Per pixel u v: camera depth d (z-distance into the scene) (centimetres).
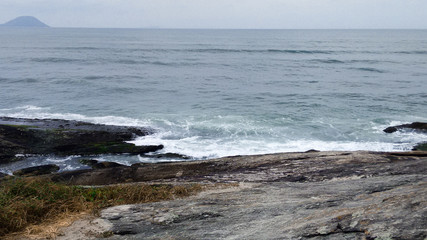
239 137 1767
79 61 5194
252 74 4112
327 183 658
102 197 560
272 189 639
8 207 448
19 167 1388
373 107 2398
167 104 2531
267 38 15338
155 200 569
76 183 1073
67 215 465
